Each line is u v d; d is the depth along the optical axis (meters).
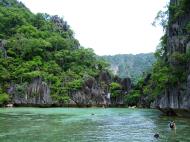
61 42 161.25
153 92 86.19
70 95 130.75
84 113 83.38
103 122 57.66
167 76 67.31
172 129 46.22
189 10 68.62
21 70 132.25
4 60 137.62
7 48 146.12
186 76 64.44
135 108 124.38
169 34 74.81
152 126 50.84
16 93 123.38
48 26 186.75
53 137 38.59
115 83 143.88
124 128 48.31
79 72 145.25
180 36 68.69
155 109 113.06
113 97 142.00
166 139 37.22
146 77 136.88
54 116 71.06
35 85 124.81
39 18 191.25
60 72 141.25
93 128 48.09
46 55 149.12
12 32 170.62
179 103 65.75
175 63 67.75
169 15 75.88
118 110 104.00
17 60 140.00
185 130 44.78
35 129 45.94
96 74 145.88
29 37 164.12
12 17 175.50
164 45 85.44
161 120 61.44
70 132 43.16
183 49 66.94
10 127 48.19
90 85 137.00
